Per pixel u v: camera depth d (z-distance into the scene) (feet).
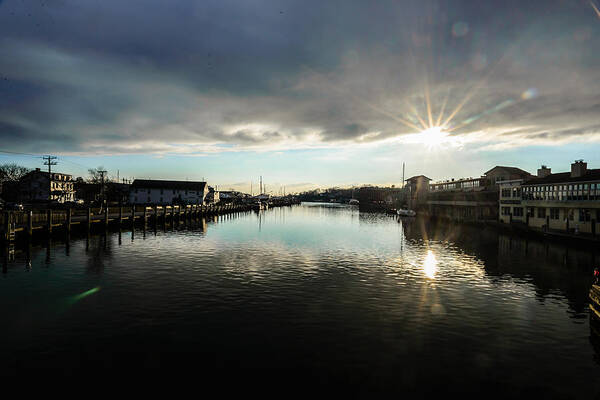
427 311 55.21
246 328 47.34
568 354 41.22
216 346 41.81
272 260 96.32
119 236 140.46
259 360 38.60
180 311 53.52
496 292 66.39
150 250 108.78
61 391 32.22
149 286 67.10
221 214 328.08
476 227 205.98
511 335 46.34
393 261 97.55
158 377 34.86
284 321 50.08
